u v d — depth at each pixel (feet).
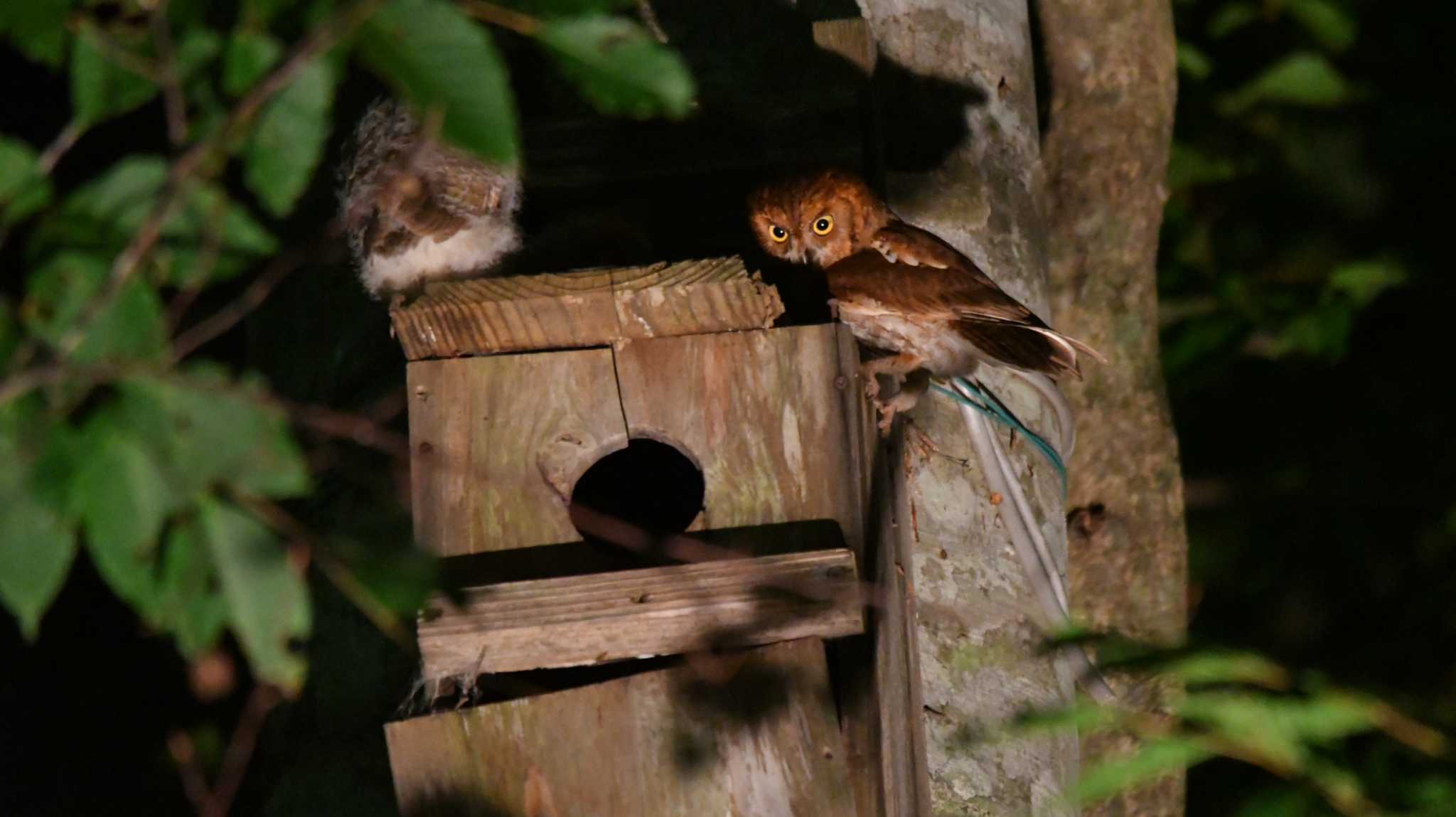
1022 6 33.94
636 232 28.60
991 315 27.84
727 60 29.73
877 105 29.50
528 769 21.25
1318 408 44.68
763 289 22.57
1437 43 44.14
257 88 16.35
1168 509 38.47
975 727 26.61
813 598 21.03
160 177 17.44
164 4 17.12
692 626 20.95
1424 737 21.71
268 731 28.89
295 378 29.96
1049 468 29.96
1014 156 31.86
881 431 24.85
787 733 21.20
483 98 16.12
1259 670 21.22
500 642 20.81
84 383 17.01
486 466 22.43
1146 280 39.09
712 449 22.40
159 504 17.08
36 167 17.52
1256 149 44.47
